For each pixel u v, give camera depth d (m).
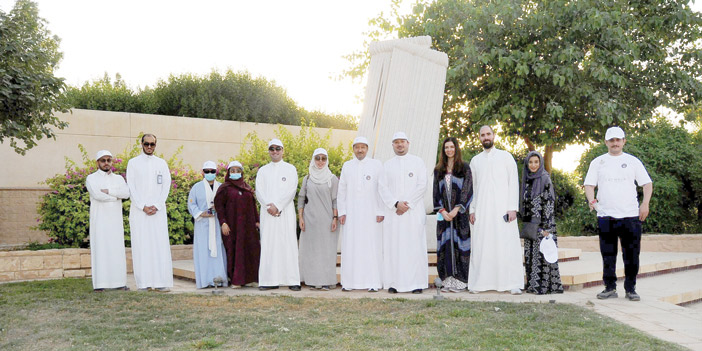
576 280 6.70
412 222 6.40
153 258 6.78
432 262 7.76
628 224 5.96
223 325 4.86
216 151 15.16
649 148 11.62
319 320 4.98
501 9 10.09
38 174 13.00
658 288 7.10
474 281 6.36
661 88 11.02
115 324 4.97
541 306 5.50
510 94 10.91
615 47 10.31
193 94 15.98
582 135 11.70
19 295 6.41
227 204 7.01
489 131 6.45
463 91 11.34
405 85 7.91
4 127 8.77
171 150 14.56
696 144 12.79
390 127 7.82
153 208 6.77
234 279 6.84
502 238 6.30
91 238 6.79
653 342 4.18
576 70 10.34
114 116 13.85
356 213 6.62
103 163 6.80
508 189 6.36
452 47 11.30
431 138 7.91
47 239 12.98
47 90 9.33
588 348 4.03
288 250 6.81
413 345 4.13
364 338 4.35
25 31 9.38
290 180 6.90
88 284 7.35
